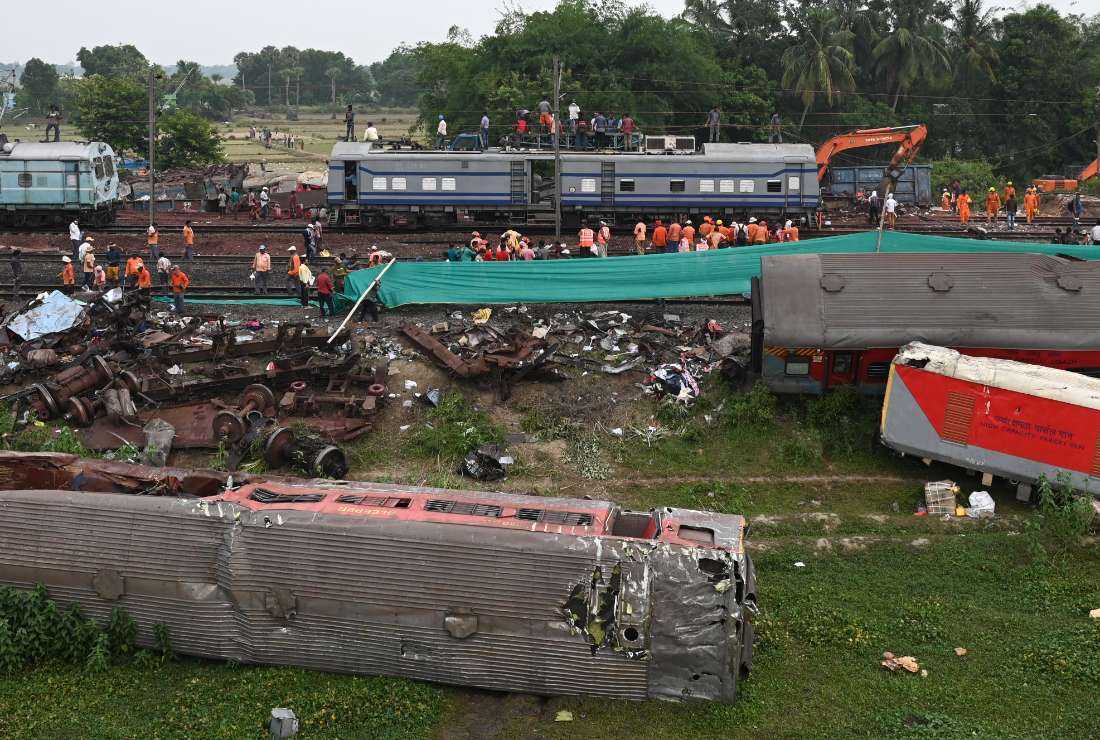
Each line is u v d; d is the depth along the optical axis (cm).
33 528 1331
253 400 2091
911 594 1510
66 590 1319
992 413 1784
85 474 1522
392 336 2523
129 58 14462
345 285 2683
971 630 1398
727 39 6819
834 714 1206
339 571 1256
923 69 6681
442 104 6244
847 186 5050
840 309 2050
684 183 3947
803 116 6606
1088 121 6806
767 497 1889
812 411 2102
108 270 2838
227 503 1316
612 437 2105
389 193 3950
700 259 2675
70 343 2475
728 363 2239
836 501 1870
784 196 3962
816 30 6625
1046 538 1616
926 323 2016
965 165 5994
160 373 2305
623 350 2448
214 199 4634
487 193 3947
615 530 1348
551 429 2117
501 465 1964
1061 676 1270
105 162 4053
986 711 1210
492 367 2247
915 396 1867
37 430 2030
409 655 1253
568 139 4203
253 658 1291
